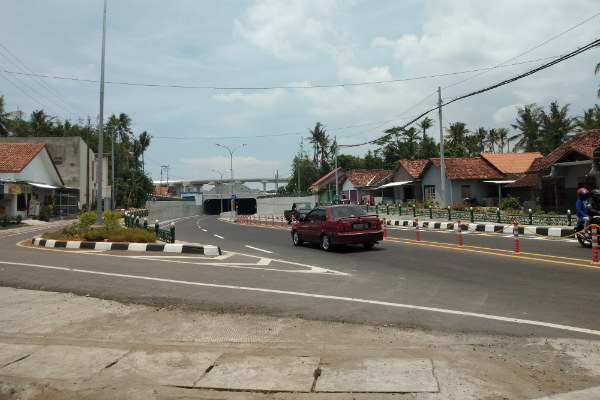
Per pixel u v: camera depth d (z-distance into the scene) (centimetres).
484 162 3884
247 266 1131
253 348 490
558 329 540
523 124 5388
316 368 424
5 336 543
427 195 3972
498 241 1527
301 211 3167
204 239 2095
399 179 4450
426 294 756
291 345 500
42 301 739
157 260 1259
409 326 570
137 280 929
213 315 639
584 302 662
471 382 386
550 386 377
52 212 4016
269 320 610
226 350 484
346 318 614
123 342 517
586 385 378
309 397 365
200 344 507
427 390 371
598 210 1261
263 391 379
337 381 393
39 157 4066
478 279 872
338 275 971
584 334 518
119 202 6625
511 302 680
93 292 811
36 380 412
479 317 602
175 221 5034
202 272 1034
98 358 464
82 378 414
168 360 455
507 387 376
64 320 616
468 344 494
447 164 3797
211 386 390
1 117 4866
